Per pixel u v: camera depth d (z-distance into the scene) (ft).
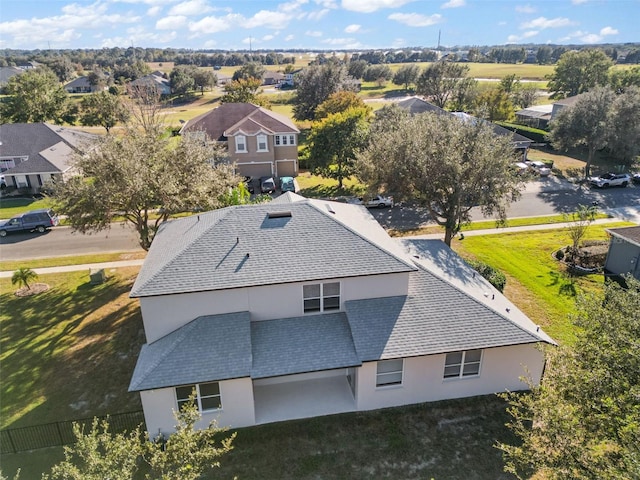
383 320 57.31
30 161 156.46
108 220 82.48
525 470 47.42
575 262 98.22
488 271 82.43
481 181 89.35
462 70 328.90
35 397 60.03
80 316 80.28
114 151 79.51
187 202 82.84
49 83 247.29
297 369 52.44
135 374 51.24
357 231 62.39
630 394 34.04
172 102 393.09
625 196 146.72
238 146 167.43
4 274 98.12
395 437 52.31
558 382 40.63
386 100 373.20
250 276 55.98
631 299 42.78
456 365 56.95
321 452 50.29
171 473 36.83
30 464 50.08
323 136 153.99
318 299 58.75
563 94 303.27
